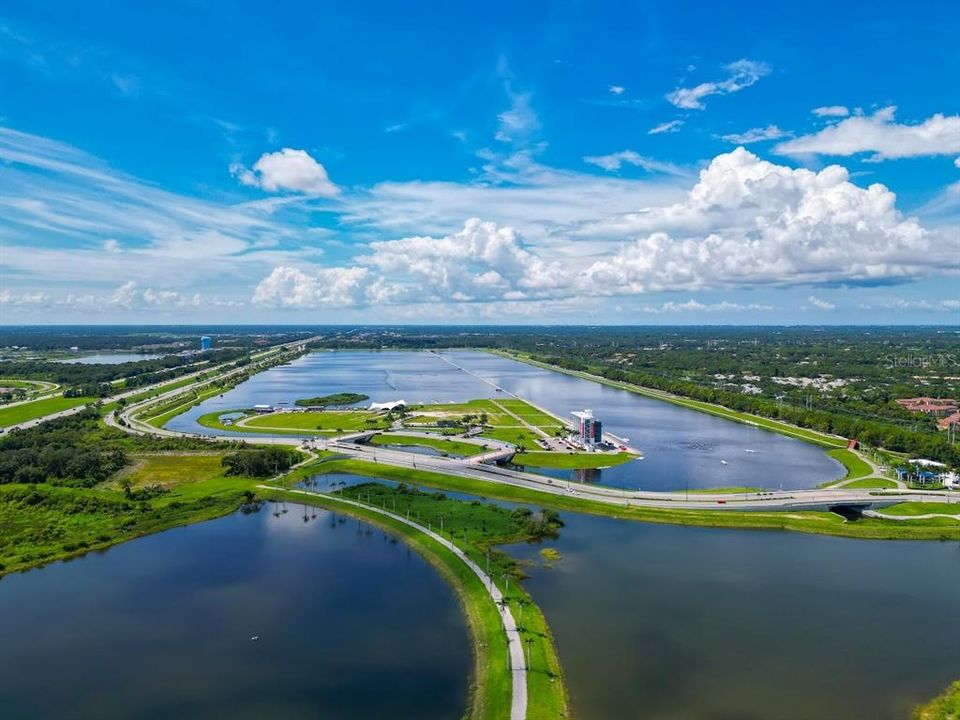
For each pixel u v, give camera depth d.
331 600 168.00
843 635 148.88
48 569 189.88
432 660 139.50
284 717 120.75
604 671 133.38
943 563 193.25
